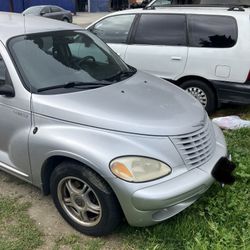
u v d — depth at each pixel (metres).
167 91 4.06
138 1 37.97
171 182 3.14
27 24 4.35
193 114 3.65
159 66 6.66
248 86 6.11
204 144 3.50
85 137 3.26
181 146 3.29
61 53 4.12
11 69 3.74
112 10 46.44
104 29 7.18
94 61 4.33
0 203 3.93
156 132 3.25
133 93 3.82
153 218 3.18
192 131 3.42
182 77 6.54
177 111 3.61
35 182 3.73
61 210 3.60
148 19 6.73
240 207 3.69
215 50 6.23
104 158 3.10
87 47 4.44
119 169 3.07
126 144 3.17
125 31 6.93
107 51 4.66
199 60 6.33
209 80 6.34
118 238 3.44
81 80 3.91
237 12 6.22
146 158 3.14
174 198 3.09
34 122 3.56
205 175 3.33
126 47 6.86
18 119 3.67
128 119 3.31
